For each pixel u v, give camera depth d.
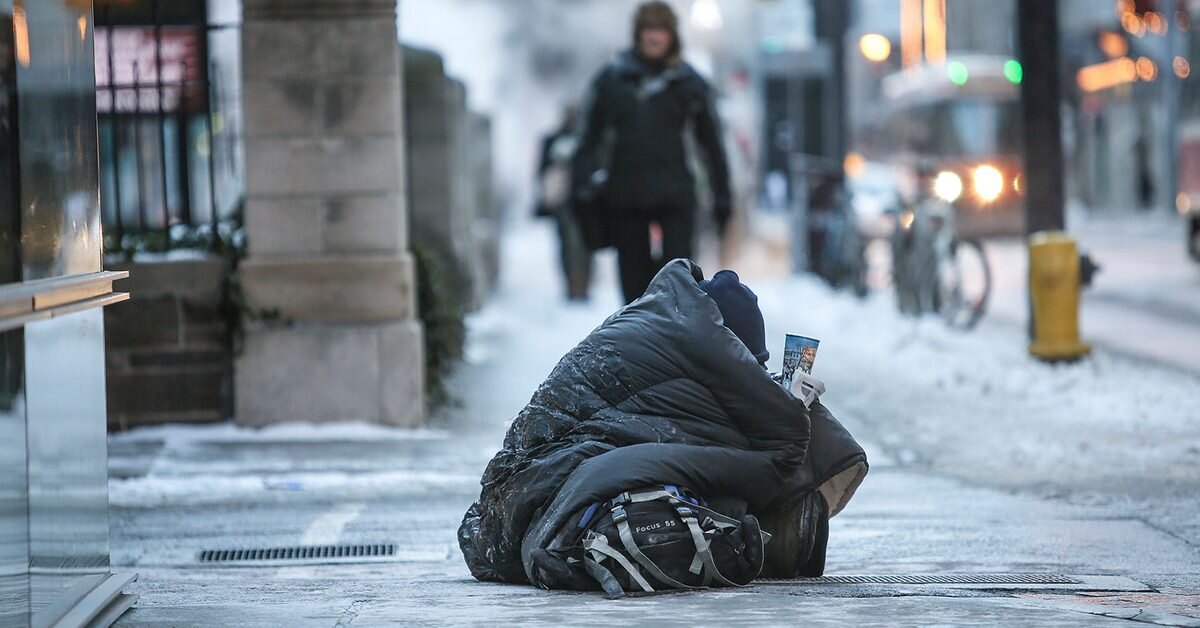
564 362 14.10
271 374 26.81
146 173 35.72
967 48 153.00
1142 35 110.44
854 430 27.58
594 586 13.21
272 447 25.59
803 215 59.53
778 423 13.56
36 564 10.33
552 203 52.59
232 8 41.69
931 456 24.92
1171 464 23.61
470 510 14.93
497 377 33.78
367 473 23.55
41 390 10.51
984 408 29.55
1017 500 20.98
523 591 13.41
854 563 16.58
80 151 11.97
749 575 13.47
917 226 43.72
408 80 41.34
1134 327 43.88
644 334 13.84
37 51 10.88
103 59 33.19
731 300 14.35
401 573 16.73
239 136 35.72
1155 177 121.56
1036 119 35.50
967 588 13.90
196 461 24.47
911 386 32.66
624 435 13.55
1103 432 26.58
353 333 26.84
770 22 66.75
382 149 26.97
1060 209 35.66
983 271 41.59
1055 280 34.22
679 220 29.09
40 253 10.88
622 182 28.83
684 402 13.65
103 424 12.27
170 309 26.83
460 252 42.22
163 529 19.91
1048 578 15.09
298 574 16.81
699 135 29.55
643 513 13.08
